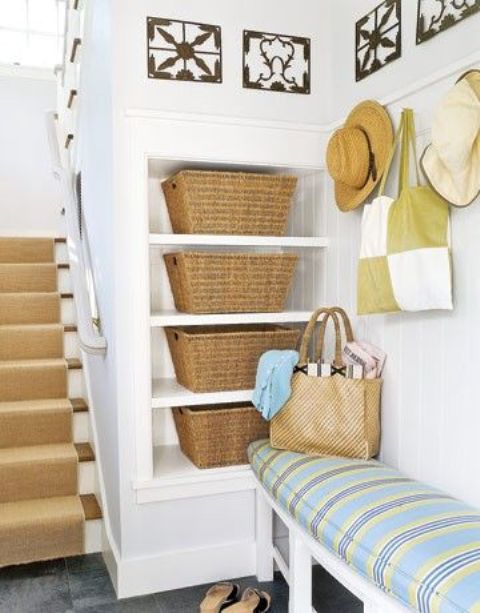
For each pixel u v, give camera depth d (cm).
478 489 161
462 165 146
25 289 368
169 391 222
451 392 171
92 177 268
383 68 198
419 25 179
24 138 478
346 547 143
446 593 114
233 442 224
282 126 223
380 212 178
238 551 227
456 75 164
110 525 235
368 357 201
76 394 309
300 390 200
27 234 482
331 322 231
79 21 311
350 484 167
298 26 227
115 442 216
